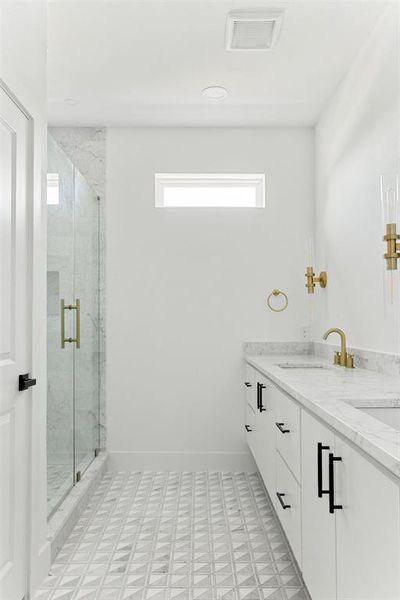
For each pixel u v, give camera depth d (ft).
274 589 6.75
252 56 9.15
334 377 7.50
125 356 12.39
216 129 12.57
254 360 10.79
